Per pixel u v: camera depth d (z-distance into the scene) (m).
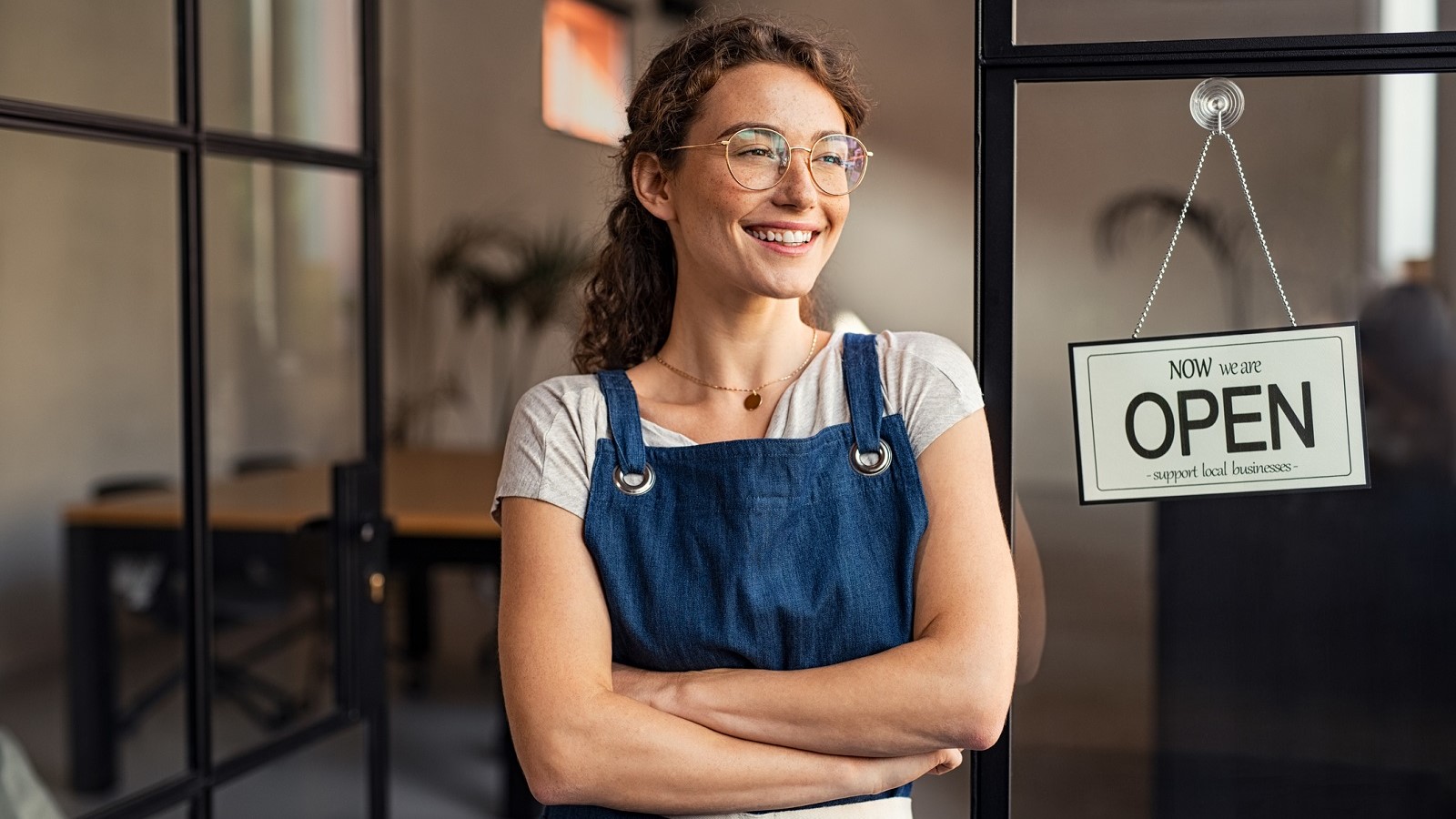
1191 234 1.40
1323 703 1.41
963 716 1.21
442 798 4.13
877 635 1.26
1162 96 1.39
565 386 1.36
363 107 3.00
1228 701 1.42
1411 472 1.39
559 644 1.26
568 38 6.86
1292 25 1.37
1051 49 1.39
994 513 1.30
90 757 4.07
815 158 1.27
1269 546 1.41
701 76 1.29
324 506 3.57
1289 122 1.38
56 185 5.18
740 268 1.27
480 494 4.44
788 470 1.27
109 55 5.37
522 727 1.24
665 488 1.29
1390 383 1.40
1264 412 1.34
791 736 1.21
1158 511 1.42
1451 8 1.35
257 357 6.15
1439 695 1.40
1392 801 1.41
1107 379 1.36
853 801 1.24
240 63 3.30
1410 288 1.38
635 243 1.48
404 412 7.33
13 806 2.82
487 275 7.10
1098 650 1.43
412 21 7.33
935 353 1.33
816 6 7.03
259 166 6.15
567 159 7.21
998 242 1.41
